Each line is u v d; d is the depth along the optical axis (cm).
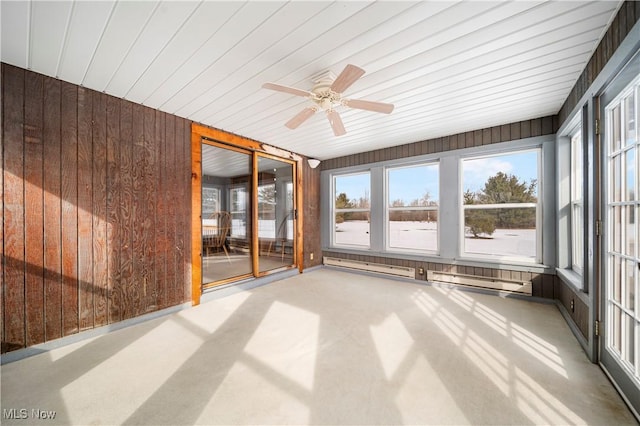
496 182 353
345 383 164
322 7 138
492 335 228
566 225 288
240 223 407
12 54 181
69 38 164
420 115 297
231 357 195
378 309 294
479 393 154
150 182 273
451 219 378
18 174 197
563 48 176
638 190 144
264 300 328
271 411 142
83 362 190
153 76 210
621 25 140
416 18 147
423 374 173
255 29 156
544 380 166
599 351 182
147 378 171
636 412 135
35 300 204
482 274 354
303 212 495
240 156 393
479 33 160
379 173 453
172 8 139
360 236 496
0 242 190
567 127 261
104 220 241
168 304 286
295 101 257
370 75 209
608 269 174
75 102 224
